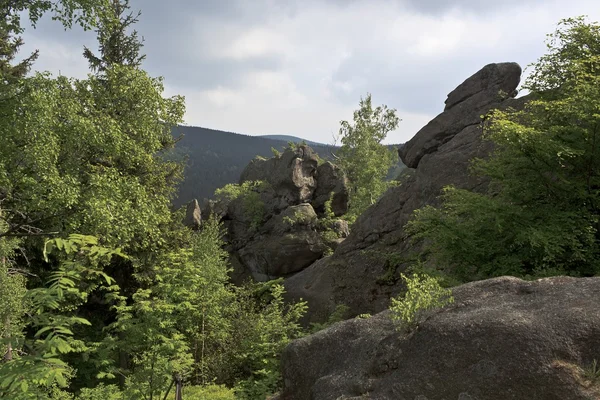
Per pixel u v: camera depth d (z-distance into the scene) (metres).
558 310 5.36
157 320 8.97
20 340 3.62
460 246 10.70
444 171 17.27
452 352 5.36
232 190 30.94
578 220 9.96
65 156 14.19
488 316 5.52
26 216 14.05
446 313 6.05
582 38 12.36
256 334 14.47
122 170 17.86
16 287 11.63
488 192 13.66
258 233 28.12
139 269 18.31
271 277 26.22
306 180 29.03
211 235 20.77
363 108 44.69
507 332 5.16
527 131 9.61
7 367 3.36
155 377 8.53
